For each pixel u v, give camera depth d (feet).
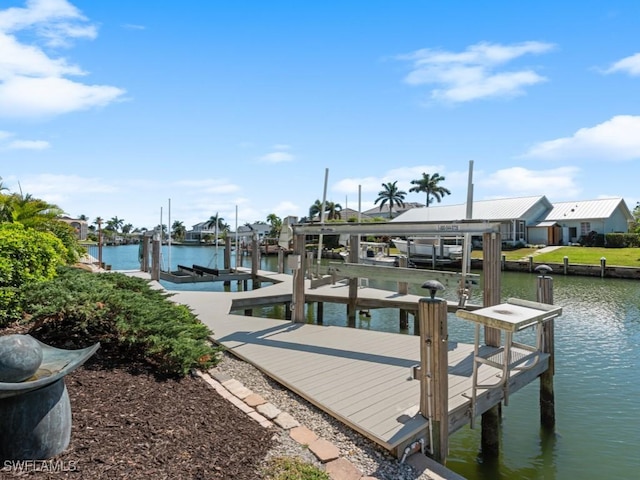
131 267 82.79
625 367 23.48
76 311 14.03
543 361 15.98
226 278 47.39
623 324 34.42
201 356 14.66
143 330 14.06
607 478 12.72
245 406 11.84
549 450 14.42
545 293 16.31
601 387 20.34
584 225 98.02
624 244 88.53
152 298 21.86
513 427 16.12
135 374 12.25
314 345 18.40
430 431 10.67
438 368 10.56
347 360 16.22
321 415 11.79
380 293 33.06
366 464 9.50
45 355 8.87
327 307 42.22
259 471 8.32
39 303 14.06
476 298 45.85
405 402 12.13
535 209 103.76
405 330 32.48
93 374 11.61
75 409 9.28
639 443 14.84
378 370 15.03
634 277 61.82
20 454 7.04
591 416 17.04
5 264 15.49
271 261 107.14
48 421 7.36
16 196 42.98
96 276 21.86
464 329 30.94
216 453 8.62
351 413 11.39
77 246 54.54
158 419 9.53
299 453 9.46
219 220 229.45
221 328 21.62
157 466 7.66
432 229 18.45
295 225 23.43
